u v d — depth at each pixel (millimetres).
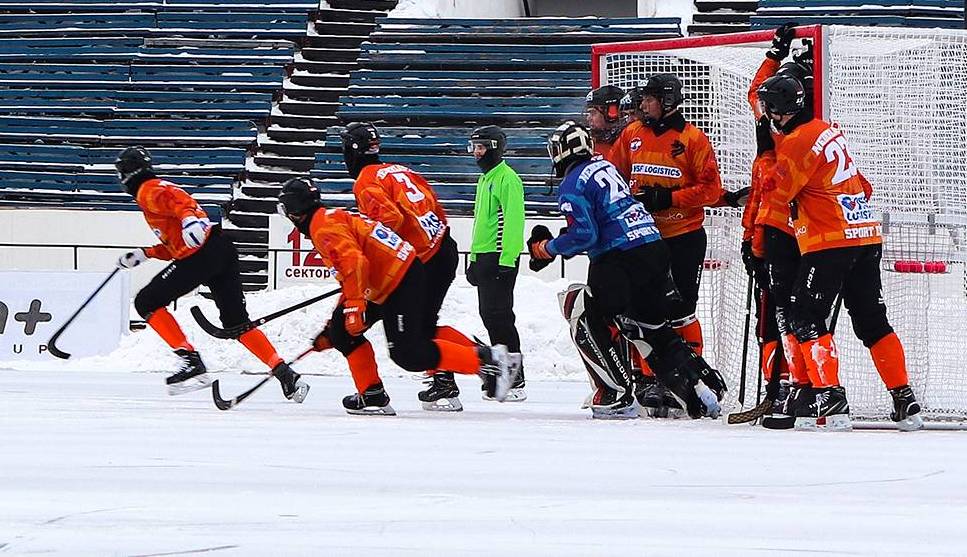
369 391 19312
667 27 58656
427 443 14594
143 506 9781
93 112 56000
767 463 12914
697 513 9688
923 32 18953
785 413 18000
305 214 18625
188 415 18750
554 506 9969
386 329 18781
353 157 20469
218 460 12672
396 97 56281
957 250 19219
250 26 58719
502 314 24781
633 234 18516
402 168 20516
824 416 17281
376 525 9047
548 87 56406
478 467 12305
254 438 14992
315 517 9344
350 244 18312
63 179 54312
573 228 18453
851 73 19219
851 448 14594
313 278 43844
